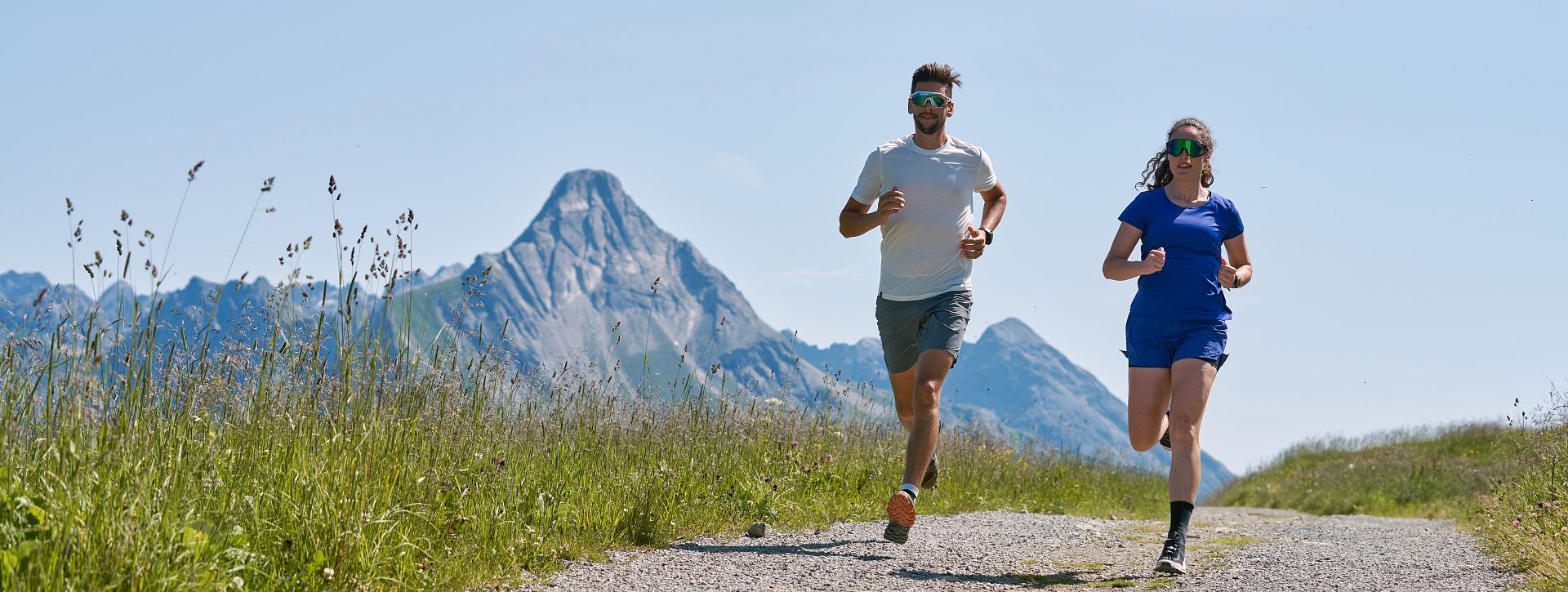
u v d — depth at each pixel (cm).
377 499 374
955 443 1035
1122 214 510
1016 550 541
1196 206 500
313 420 383
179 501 318
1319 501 1848
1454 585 428
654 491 536
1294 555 536
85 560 278
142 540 284
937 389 532
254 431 376
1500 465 1304
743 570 439
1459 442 2211
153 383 342
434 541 402
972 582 432
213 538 313
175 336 353
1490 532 638
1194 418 476
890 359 582
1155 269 478
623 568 433
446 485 437
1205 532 746
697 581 409
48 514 290
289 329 383
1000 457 1110
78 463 306
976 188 568
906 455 525
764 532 557
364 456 381
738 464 659
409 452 421
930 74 555
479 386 478
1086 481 1272
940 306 548
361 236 397
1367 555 537
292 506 354
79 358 316
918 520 695
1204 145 496
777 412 778
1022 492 1055
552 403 564
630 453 596
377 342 399
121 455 314
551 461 535
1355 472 1966
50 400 313
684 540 527
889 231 558
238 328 369
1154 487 1709
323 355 387
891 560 484
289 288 384
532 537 435
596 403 595
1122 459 1702
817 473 716
